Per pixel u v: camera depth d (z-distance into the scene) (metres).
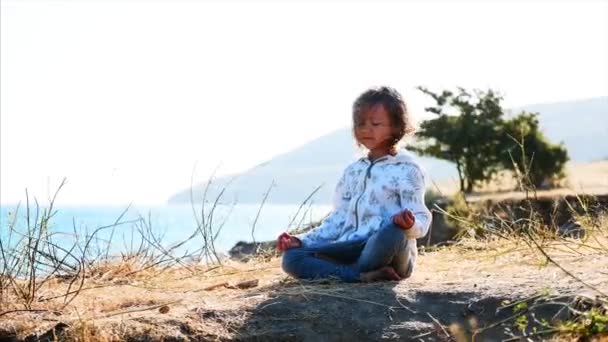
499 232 7.03
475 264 6.28
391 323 4.77
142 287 5.79
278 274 6.36
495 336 4.63
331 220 6.18
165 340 4.52
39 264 5.70
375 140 6.05
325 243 5.87
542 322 4.54
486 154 38.66
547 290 4.69
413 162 6.01
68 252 5.83
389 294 5.09
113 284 5.88
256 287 5.77
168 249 6.72
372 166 6.07
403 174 5.95
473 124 38.66
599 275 5.22
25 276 5.56
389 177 5.96
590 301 4.64
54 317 4.84
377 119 6.02
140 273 6.38
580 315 4.50
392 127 6.04
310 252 5.83
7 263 5.43
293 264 5.81
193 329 4.64
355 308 4.91
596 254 6.06
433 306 4.92
